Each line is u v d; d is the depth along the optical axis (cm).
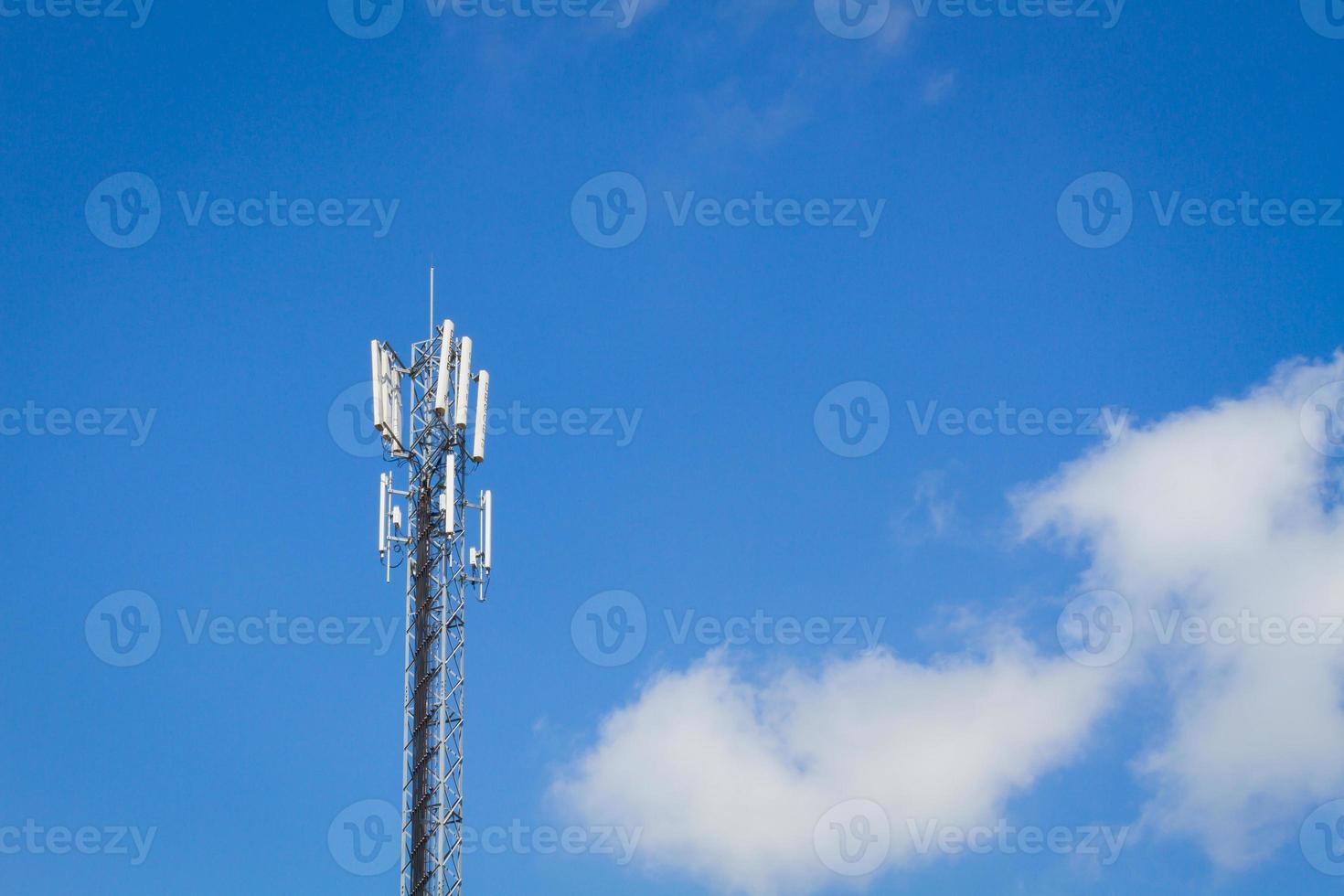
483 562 14375
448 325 15012
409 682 13925
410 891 13325
